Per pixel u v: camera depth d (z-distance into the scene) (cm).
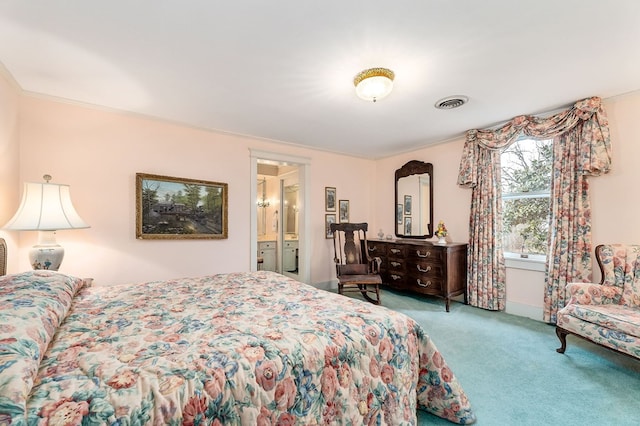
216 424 82
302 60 198
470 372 199
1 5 144
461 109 284
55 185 216
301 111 289
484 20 158
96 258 276
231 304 156
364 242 429
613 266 235
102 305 153
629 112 250
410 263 382
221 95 253
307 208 432
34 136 250
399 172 461
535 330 275
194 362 91
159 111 290
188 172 330
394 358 130
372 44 180
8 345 78
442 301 374
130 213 294
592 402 166
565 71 212
